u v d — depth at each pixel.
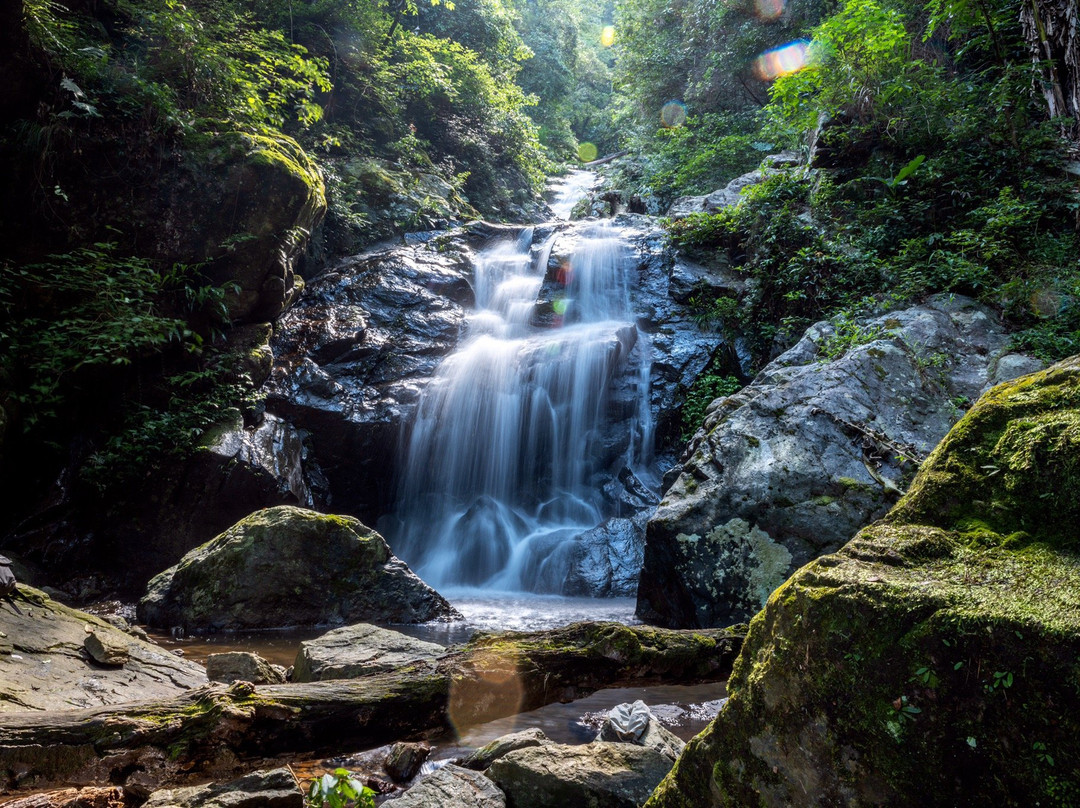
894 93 8.41
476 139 17.34
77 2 8.94
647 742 2.89
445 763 2.96
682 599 5.61
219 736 2.72
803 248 8.62
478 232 12.91
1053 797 1.23
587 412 9.26
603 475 9.07
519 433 9.23
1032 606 1.33
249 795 2.40
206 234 8.19
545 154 22.59
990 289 6.70
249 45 10.81
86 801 2.43
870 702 1.47
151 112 8.03
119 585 6.89
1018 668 1.28
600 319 10.68
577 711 3.57
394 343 9.77
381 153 14.56
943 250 7.27
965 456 1.85
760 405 6.06
